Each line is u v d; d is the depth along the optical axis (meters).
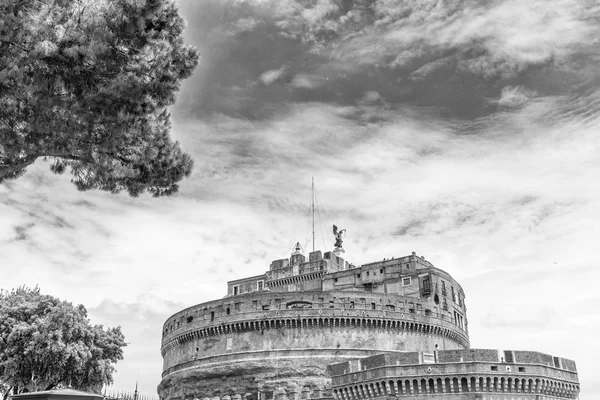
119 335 89.69
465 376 60.41
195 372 105.75
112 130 29.38
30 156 30.17
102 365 83.75
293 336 100.81
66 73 26.03
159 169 33.19
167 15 28.50
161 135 32.84
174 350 115.62
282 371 98.19
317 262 127.56
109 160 31.97
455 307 118.88
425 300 109.38
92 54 25.53
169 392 111.62
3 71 24.17
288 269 130.62
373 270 121.50
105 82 26.91
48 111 27.27
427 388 61.53
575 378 67.00
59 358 79.31
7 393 83.69
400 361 65.06
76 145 29.86
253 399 97.44
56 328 79.50
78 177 33.34
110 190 33.75
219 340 105.94
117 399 84.31
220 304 107.88
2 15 23.39
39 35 24.42
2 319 80.44
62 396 51.97
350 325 101.19
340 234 141.50
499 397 60.41
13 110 26.48
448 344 111.25
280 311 102.19
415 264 117.75
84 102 27.00
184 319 113.62
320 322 101.06
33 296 89.50
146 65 27.70
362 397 65.62
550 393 62.97
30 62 24.77
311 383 96.44
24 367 79.81
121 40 27.00
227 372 101.75
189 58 29.94
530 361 62.88
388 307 105.00
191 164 34.62
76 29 25.31
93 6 25.88
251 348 102.00
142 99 28.17
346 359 98.31
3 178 30.14
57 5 25.41
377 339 101.50
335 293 103.94
